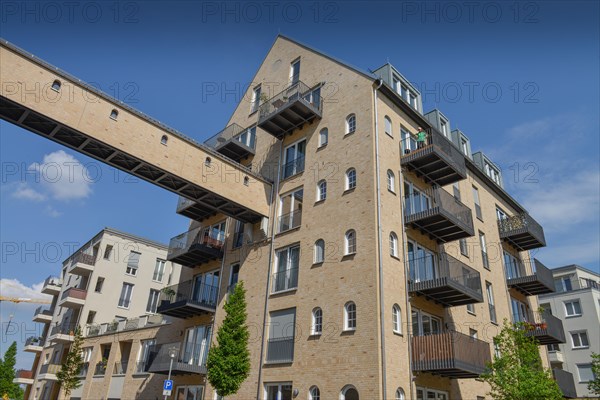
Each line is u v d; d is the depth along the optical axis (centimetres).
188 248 2398
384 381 1486
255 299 2059
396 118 2092
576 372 3800
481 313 2255
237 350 1780
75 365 3123
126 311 3866
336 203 1919
